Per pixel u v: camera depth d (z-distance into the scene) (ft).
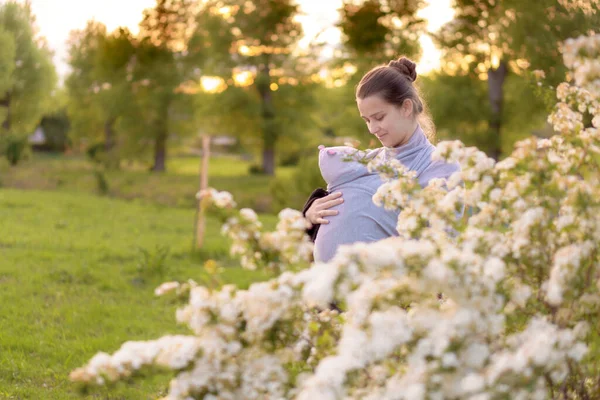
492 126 72.18
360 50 73.77
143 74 127.44
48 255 31.04
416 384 5.72
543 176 6.93
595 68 6.44
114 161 119.65
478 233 6.85
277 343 6.89
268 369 6.59
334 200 9.88
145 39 126.41
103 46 125.59
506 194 7.01
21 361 16.63
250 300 6.36
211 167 159.43
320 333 7.13
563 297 6.53
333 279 5.71
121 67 128.16
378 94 9.61
